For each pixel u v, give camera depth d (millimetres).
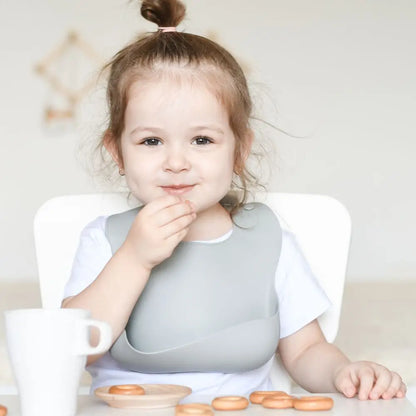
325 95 5918
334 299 1339
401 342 3398
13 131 5809
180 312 1178
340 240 1351
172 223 1021
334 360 1180
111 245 1229
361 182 5934
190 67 1148
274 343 1170
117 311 1016
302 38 5887
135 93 1139
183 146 1131
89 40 5793
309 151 5910
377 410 807
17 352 715
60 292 1309
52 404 718
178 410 735
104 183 1835
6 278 5711
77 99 5793
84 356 741
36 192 5820
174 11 1354
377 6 5910
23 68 5797
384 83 5938
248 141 1280
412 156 5941
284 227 1359
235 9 5832
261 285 1227
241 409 782
